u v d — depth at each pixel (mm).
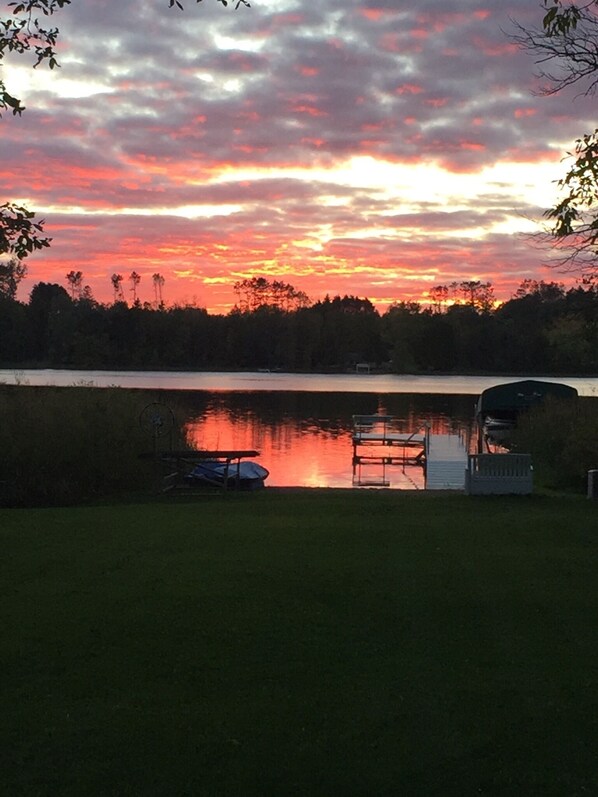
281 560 8234
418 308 128375
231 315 123438
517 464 14008
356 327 120812
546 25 7957
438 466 23938
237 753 4176
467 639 5887
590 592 7133
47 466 15453
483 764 4078
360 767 4047
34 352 108875
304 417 42250
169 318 113375
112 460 16109
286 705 4738
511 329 108250
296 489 16500
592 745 4270
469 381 91562
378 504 12852
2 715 4594
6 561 8242
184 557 8383
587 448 17406
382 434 32781
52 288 120688
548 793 3822
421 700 4816
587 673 5246
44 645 5680
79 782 3900
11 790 3824
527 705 4750
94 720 4531
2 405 17109
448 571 7859
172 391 61875
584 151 8484
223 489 16266
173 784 3891
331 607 6609
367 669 5297
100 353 106438
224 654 5535
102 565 8031
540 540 9516
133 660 5418
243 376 95938
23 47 8281
